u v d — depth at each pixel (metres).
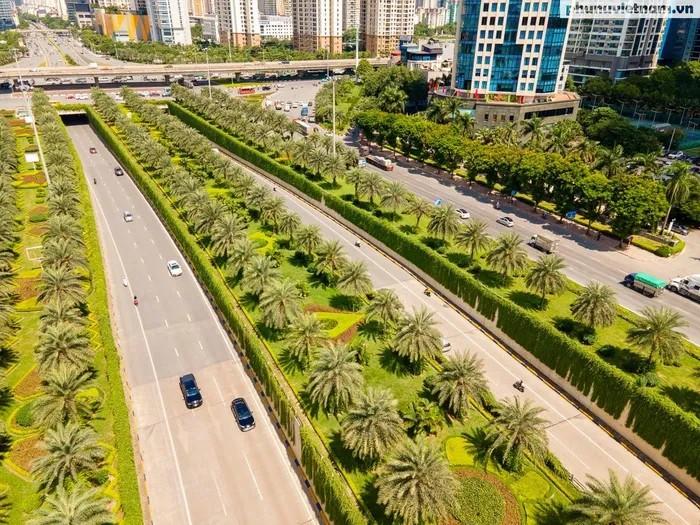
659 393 58.19
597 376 57.41
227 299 71.94
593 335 67.50
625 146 145.25
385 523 44.09
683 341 65.50
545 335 63.84
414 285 85.25
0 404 57.38
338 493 43.06
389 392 50.12
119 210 116.50
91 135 181.38
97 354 65.38
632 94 184.62
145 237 102.81
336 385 51.59
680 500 48.19
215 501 48.25
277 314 65.00
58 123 159.38
